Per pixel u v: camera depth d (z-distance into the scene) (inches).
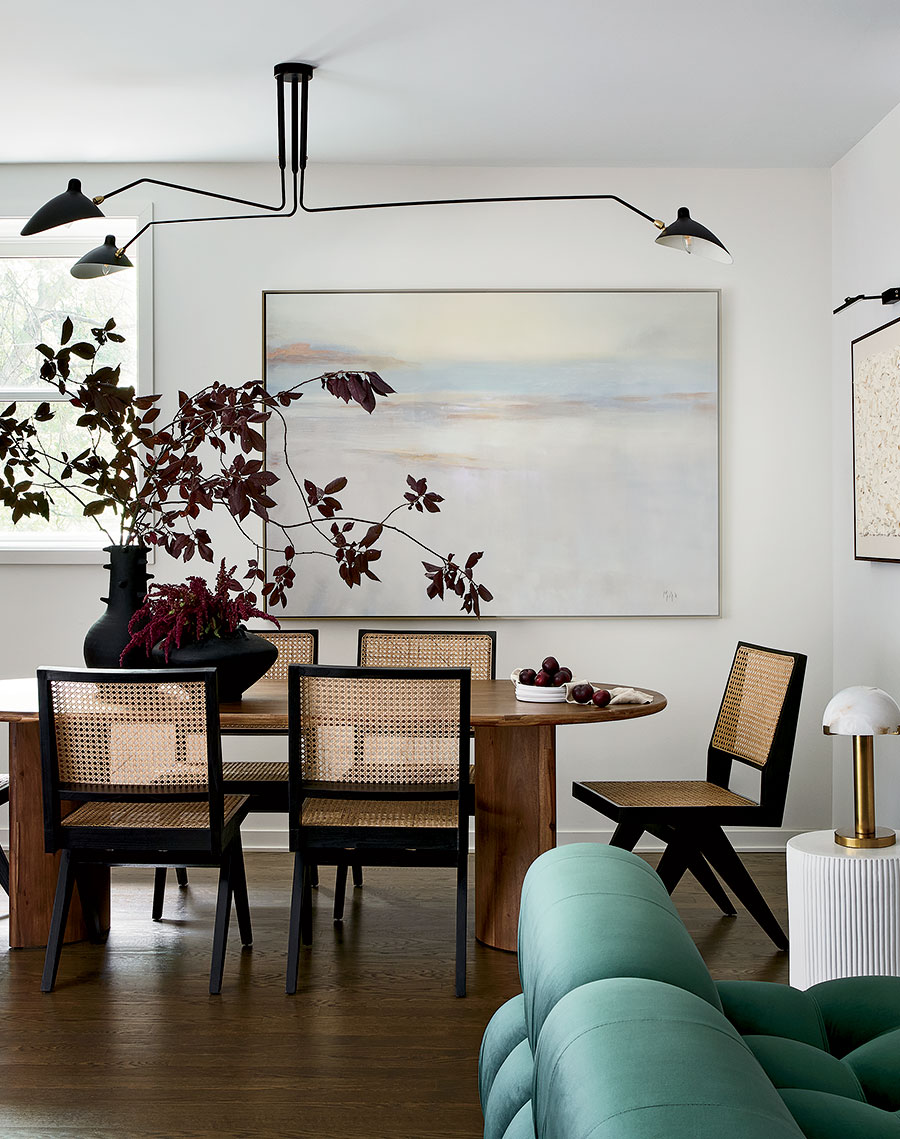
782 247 175.5
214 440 125.1
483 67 136.9
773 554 175.8
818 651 176.1
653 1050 28.3
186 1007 109.6
